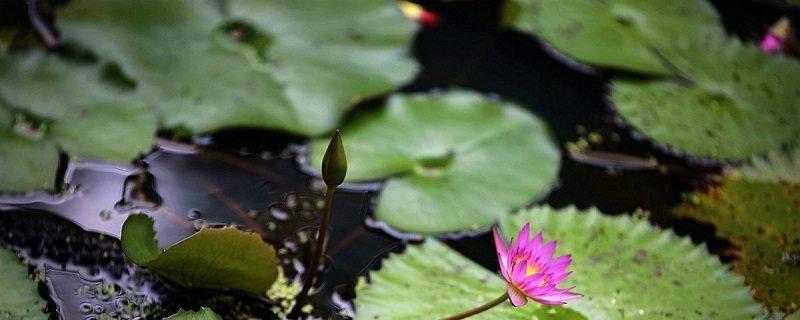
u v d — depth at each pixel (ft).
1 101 14.05
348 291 13.79
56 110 14.10
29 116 14.05
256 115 14.24
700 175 14.40
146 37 14.43
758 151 14.49
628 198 14.29
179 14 14.52
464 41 14.92
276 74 14.39
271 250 13.52
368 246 13.94
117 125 14.11
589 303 13.71
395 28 14.76
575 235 13.96
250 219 13.99
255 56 14.44
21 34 14.42
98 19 14.44
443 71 14.74
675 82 14.78
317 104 14.34
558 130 14.56
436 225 13.99
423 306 13.66
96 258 13.78
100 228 13.87
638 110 14.61
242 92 14.30
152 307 13.66
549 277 13.44
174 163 14.15
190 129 14.19
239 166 14.19
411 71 14.58
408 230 13.98
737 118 14.62
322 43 14.60
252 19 14.60
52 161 13.97
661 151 14.51
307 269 13.85
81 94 14.17
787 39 15.16
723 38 15.05
